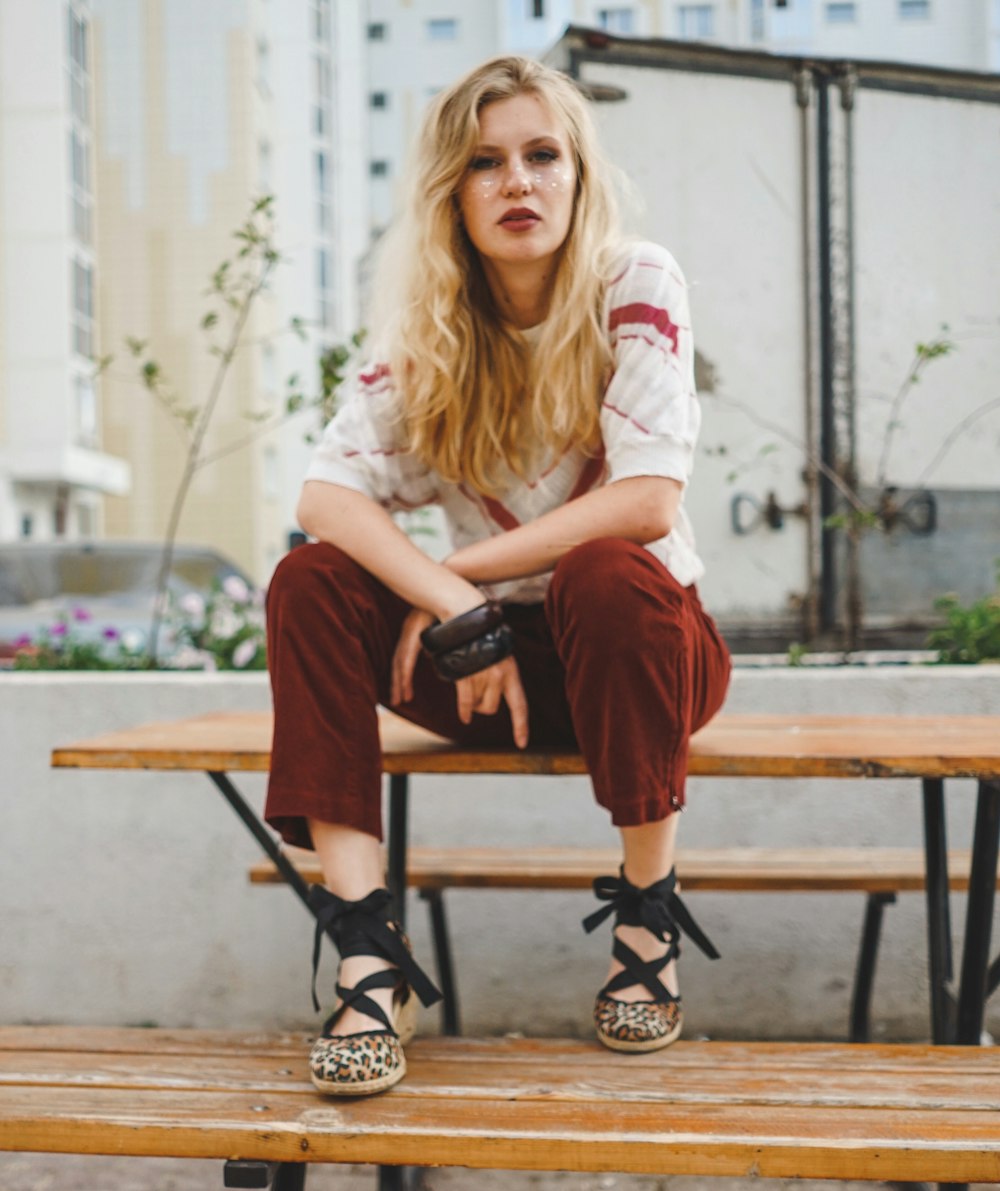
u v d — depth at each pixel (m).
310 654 1.49
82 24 25.84
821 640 3.88
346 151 28.48
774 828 2.67
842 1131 1.24
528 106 1.67
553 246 1.67
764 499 3.90
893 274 3.92
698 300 3.88
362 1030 1.40
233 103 25.81
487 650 1.58
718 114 3.88
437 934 2.48
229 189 25.77
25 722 2.76
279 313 26.59
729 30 18.19
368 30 29.12
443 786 2.73
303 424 26.02
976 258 3.94
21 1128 1.31
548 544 1.62
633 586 1.44
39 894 2.77
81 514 26.88
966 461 3.94
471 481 1.79
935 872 1.92
